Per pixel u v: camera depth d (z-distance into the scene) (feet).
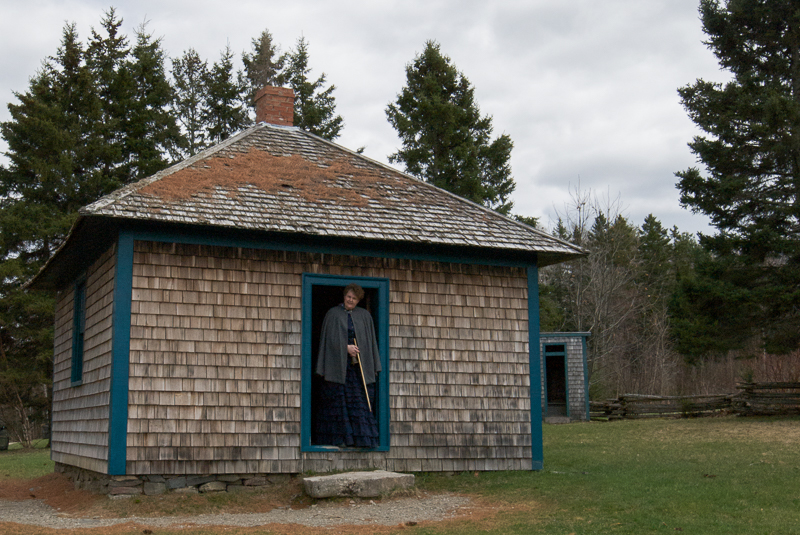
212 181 33.81
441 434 34.27
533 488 30.22
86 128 99.09
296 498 29.12
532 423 36.01
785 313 71.15
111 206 29.30
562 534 21.84
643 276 166.09
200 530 23.58
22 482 40.01
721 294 70.33
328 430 33.27
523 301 37.04
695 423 62.59
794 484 28.45
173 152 121.49
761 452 39.11
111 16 112.27
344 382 33.09
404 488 29.66
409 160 100.78
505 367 36.01
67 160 91.56
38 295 87.76
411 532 22.81
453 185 100.48
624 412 78.54
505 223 38.19
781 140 67.67
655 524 22.53
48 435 97.96
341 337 33.42
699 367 134.51
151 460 29.07
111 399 28.89
